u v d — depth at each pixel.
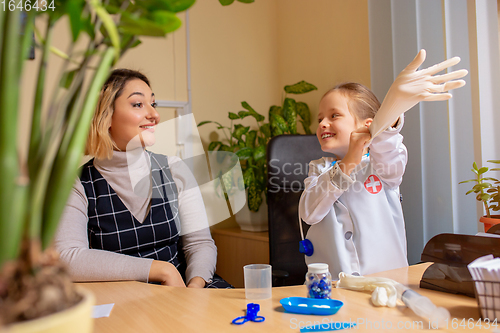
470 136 1.48
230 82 2.50
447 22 1.49
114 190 1.21
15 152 0.28
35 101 0.33
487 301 0.55
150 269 0.94
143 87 1.20
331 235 1.04
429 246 0.75
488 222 1.19
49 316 0.29
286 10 2.62
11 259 0.28
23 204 0.29
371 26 1.81
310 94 2.42
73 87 0.35
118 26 0.36
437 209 1.57
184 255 1.35
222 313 0.62
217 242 2.37
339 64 2.20
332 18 2.25
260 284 0.70
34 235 0.30
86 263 0.93
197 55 2.37
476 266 0.57
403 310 0.61
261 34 2.65
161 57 2.23
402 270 0.88
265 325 0.56
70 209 1.12
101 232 1.20
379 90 1.79
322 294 0.67
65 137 0.33
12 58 0.28
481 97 1.41
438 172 1.57
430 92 0.75
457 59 0.75
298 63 2.52
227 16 2.50
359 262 1.02
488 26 1.43
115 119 1.17
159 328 0.56
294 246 1.45
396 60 1.71
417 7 1.61
